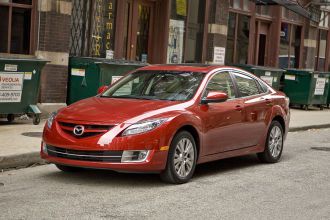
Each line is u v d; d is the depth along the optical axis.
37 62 11.82
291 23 23.17
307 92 20.33
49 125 8.01
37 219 6.16
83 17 14.70
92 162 7.50
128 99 8.51
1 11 12.81
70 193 7.36
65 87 13.59
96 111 7.84
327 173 9.40
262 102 9.76
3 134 10.73
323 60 25.78
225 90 9.07
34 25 13.22
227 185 8.20
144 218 6.33
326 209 7.03
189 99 8.36
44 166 9.09
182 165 8.05
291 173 9.31
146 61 17.12
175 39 17.69
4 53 12.84
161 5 17.20
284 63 23.09
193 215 6.53
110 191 7.52
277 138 10.23
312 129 16.00
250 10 20.80
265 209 6.94
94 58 13.35
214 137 8.55
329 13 25.55
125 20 16.17
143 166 7.49
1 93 11.45
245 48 20.86
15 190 7.47
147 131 7.52
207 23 18.70
